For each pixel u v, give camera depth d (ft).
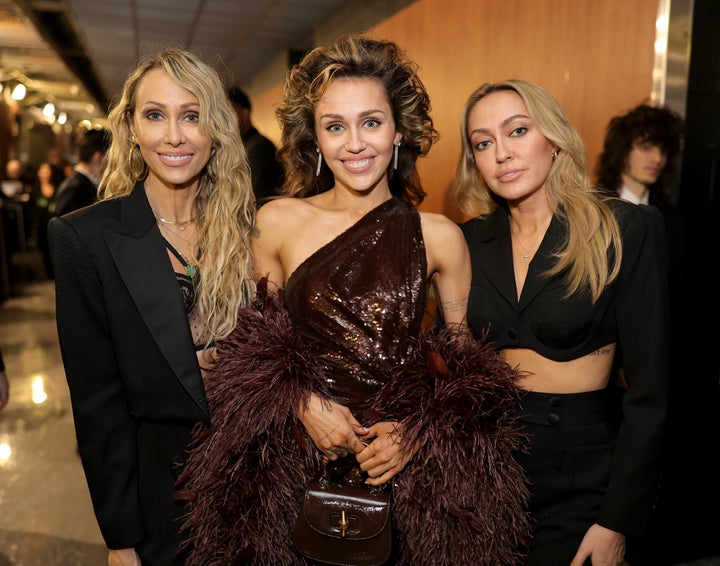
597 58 8.67
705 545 7.67
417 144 4.96
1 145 42.73
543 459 4.64
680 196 7.87
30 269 32.22
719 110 7.87
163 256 4.34
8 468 10.55
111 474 4.33
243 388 4.23
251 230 4.87
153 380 4.28
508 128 4.56
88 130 12.75
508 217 5.02
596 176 7.98
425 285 4.66
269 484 4.28
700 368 7.26
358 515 4.19
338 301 4.52
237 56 29.78
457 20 12.42
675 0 7.48
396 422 4.29
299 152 5.11
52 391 14.39
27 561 7.93
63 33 30.07
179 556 4.47
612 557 4.43
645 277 4.38
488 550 4.21
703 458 7.43
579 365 4.64
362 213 4.87
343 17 20.08
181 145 4.35
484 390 4.29
